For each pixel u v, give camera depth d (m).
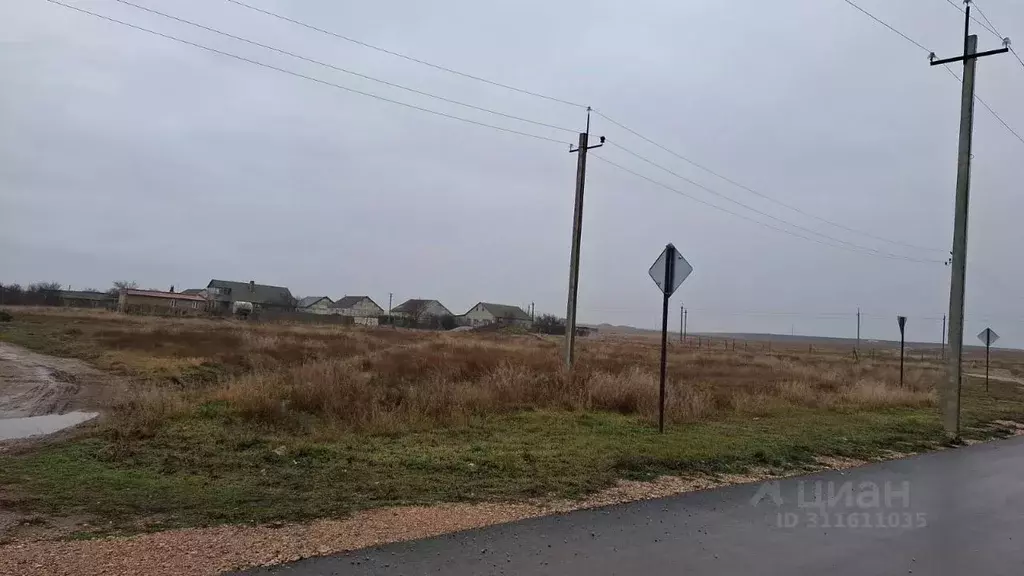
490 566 5.19
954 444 13.46
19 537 5.45
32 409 13.57
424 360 23.75
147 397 12.84
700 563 5.41
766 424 14.09
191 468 8.32
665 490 8.09
